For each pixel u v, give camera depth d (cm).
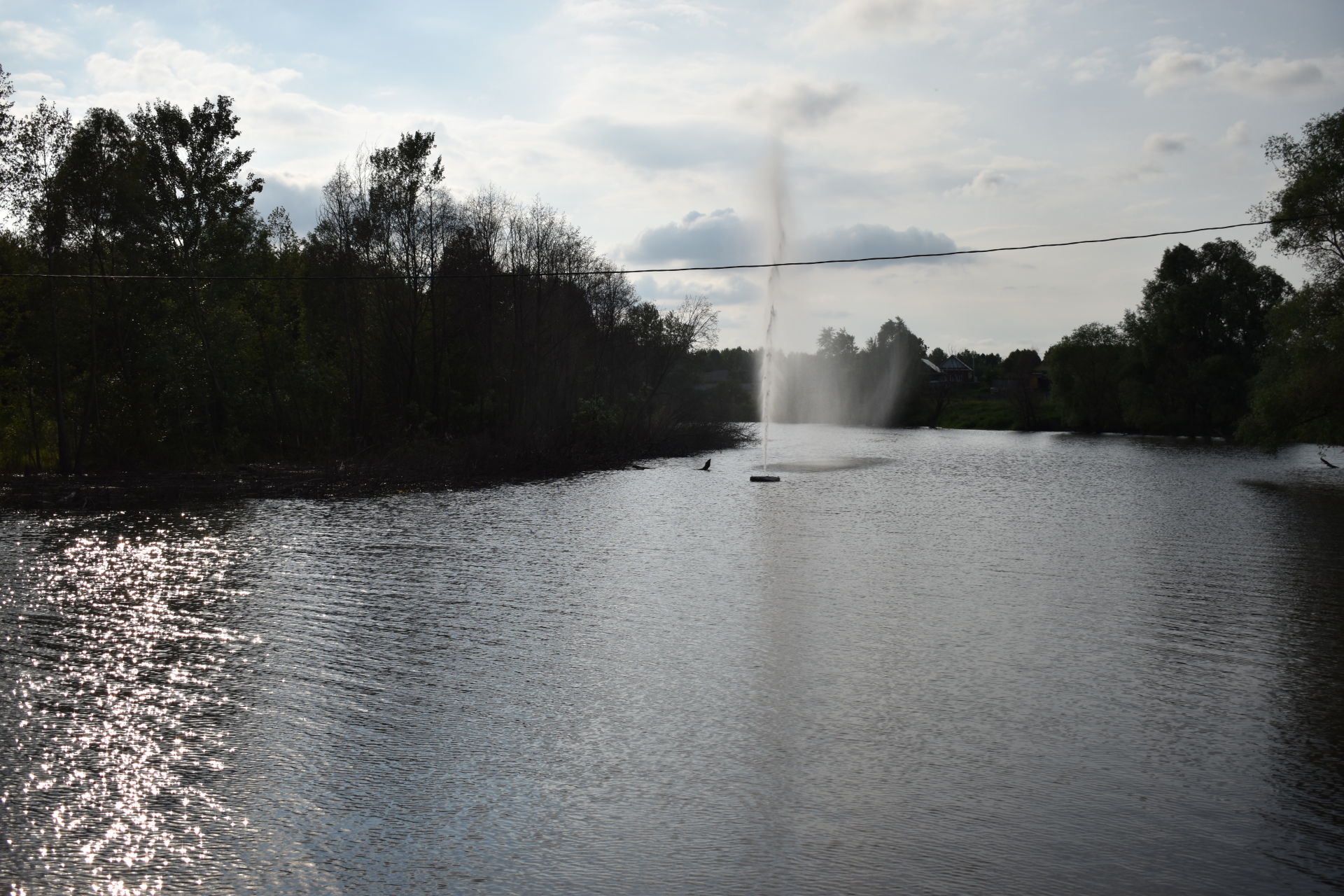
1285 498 4112
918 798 1112
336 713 1369
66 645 1692
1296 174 4731
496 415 6538
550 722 1343
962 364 17388
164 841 994
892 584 2284
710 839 1012
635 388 8431
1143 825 1048
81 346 4800
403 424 6238
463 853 979
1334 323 4584
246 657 1633
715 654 1683
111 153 4662
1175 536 3075
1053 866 960
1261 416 4997
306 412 5903
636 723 1343
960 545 2884
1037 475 5416
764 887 920
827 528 3238
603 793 1120
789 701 1436
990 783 1155
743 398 14688
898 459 6775
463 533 3062
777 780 1158
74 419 5031
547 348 6825
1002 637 1800
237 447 5359
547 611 1984
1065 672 1588
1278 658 1667
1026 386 11531
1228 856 980
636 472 5681
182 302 5153
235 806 1075
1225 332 8519
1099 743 1281
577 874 941
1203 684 1525
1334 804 1098
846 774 1180
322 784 1134
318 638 1761
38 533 3002
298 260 6938
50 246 4475
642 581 2303
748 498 4197
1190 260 8831
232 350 5425
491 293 6475
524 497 4197
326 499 4019
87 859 956
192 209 5253
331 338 6438
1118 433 9919
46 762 1183
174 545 2781
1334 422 4841
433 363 6469
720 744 1270
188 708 1384
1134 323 9156
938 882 929
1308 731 1321
